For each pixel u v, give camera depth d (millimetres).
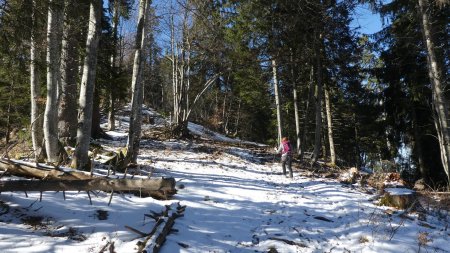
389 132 20984
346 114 29656
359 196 10234
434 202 9820
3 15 8031
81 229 6031
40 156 9758
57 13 9344
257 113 42938
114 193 7625
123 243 5668
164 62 29484
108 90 16719
